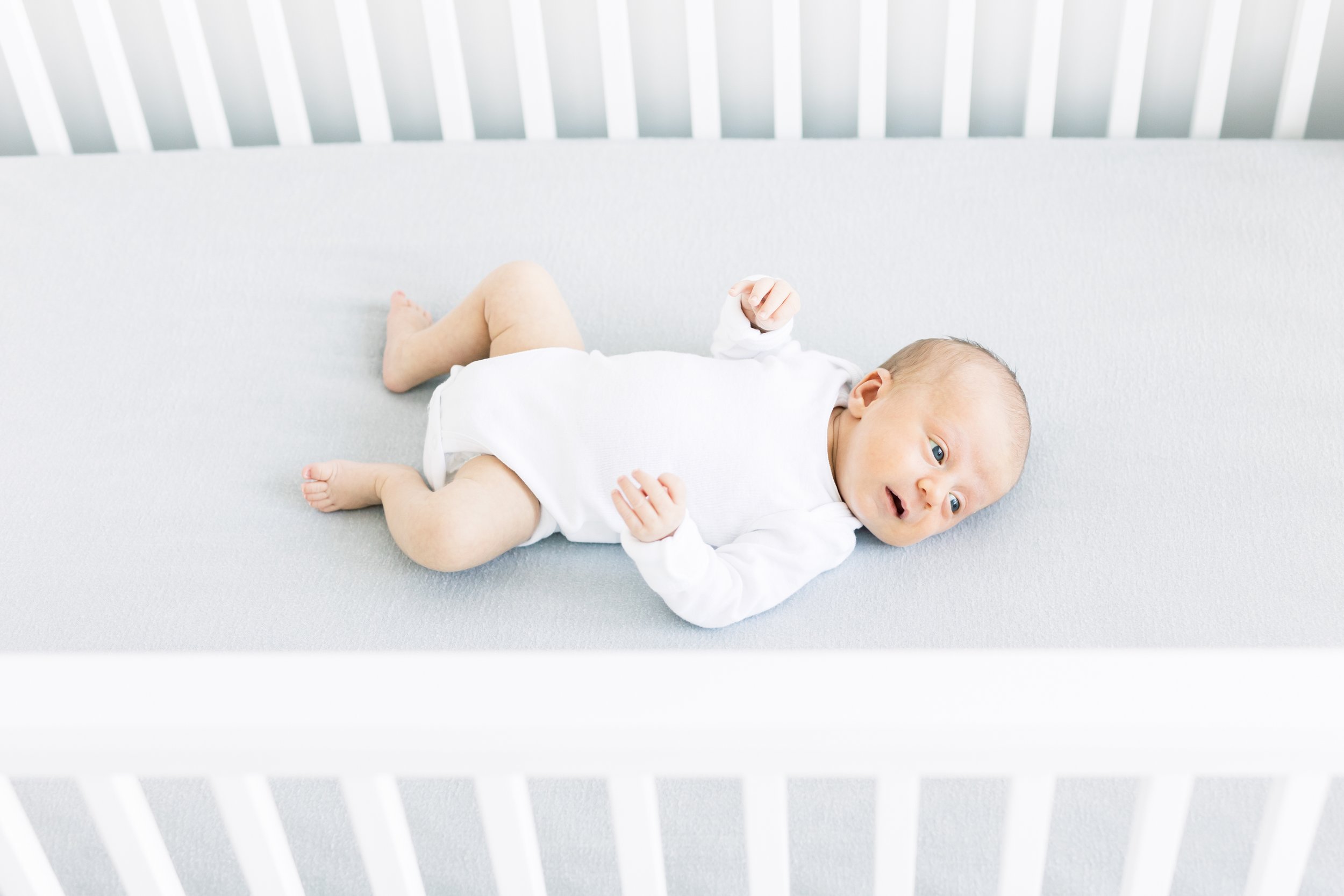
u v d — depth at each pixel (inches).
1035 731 18.5
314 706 19.3
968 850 31.5
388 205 54.0
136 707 19.5
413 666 19.8
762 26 57.9
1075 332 47.2
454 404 42.2
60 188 55.0
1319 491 41.0
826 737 18.7
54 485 43.2
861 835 31.9
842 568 40.6
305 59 61.1
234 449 44.8
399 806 21.6
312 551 41.1
